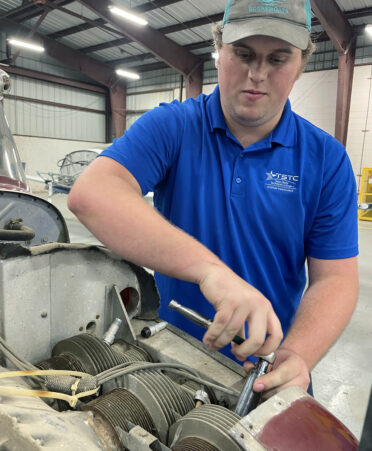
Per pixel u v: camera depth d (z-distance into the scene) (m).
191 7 8.09
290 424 0.42
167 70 11.79
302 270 0.93
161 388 0.60
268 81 0.68
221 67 0.72
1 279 0.62
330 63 9.09
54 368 0.63
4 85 1.48
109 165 0.67
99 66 12.05
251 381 0.52
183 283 0.92
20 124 11.30
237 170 0.83
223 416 0.51
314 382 1.94
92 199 0.54
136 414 0.56
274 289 0.88
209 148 0.85
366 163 8.91
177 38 9.66
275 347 0.48
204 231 0.86
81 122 12.74
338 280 0.77
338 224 0.82
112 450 0.49
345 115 8.77
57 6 8.44
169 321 0.95
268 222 0.84
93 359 0.66
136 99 12.73
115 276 0.80
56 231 1.52
